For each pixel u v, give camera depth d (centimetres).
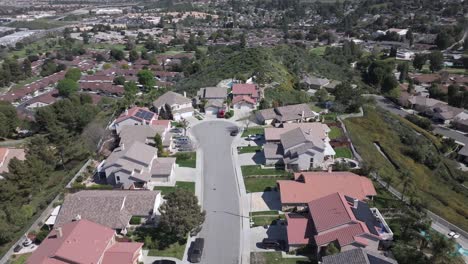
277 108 10875
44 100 16950
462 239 6200
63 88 17350
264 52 17175
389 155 9462
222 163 8719
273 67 15525
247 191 7656
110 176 7838
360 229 5625
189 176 8212
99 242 5628
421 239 5772
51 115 11800
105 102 16250
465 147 11194
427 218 6128
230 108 11700
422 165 9606
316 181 7256
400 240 5919
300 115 10594
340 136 9781
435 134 12569
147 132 9344
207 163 8731
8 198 7344
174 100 11281
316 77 16288
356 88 14362
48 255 5259
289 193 7056
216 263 5822
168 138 9369
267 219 6806
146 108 11512
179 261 5859
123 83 19650
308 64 18388
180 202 6116
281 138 8912
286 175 8119
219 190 7712
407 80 18812
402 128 11619
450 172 9650
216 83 13762
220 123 10825
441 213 6888
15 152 9906
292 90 13688
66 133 10094
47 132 11794
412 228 5969
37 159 8362
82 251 5356
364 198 6981
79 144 9969
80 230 5709
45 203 7206
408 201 7100
